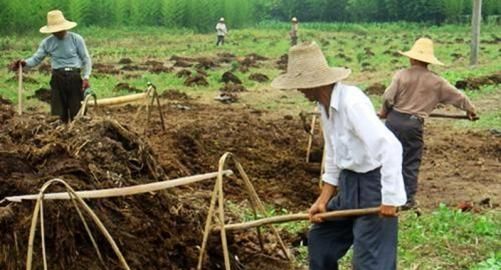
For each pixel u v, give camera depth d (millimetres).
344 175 5047
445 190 9352
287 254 6391
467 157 11219
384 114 8406
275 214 8125
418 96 8133
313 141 10938
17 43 31062
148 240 5816
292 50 4914
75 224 5465
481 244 7148
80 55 10641
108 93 17125
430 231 7484
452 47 34406
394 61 26781
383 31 50188
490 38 41219
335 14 59875
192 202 6852
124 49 31250
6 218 5305
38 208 5023
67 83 10508
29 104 15227
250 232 6922
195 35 42656
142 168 6348
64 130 6398
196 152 9750
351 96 4797
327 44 37125
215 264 6062
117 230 5648
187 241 6035
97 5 41188
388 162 4680
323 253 5312
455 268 6605
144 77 20031
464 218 7805
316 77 4809
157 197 6109
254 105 16234
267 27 52938
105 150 6168
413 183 8242
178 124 12367
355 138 4836
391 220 4984
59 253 5363
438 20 54750
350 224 5227
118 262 5543
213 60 27172
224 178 8938
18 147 6227
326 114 4965
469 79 18594
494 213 8203
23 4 34344
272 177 9438
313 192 8961
